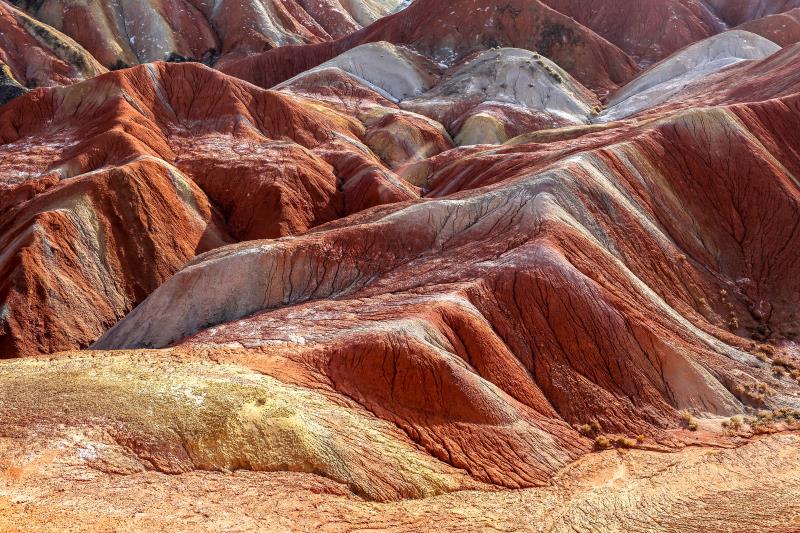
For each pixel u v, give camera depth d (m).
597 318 26.75
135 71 60.00
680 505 18.48
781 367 29.12
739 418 25.02
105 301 37.56
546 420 22.84
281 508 15.00
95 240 39.31
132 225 41.53
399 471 18.00
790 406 26.16
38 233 36.78
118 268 39.50
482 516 16.89
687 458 22.09
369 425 19.45
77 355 22.41
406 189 53.41
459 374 21.91
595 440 22.66
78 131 54.31
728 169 40.56
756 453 22.69
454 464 19.39
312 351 22.53
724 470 21.33
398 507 16.67
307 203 50.53
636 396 24.98
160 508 13.98
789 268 35.75
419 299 26.72
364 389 21.06
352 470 17.28
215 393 18.31
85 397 17.73
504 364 24.06
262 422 17.52
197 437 16.66
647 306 29.17
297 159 53.69
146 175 44.56
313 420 18.33
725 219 38.75
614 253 32.12
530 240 30.02
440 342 23.30
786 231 37.56
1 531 11.92
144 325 30.31
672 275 33.28
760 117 45.03
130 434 16.36
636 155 38.88
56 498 13.75
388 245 33.09
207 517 13.95
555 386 24.42
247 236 47.69
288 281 31.34
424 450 19.53
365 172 54.41
